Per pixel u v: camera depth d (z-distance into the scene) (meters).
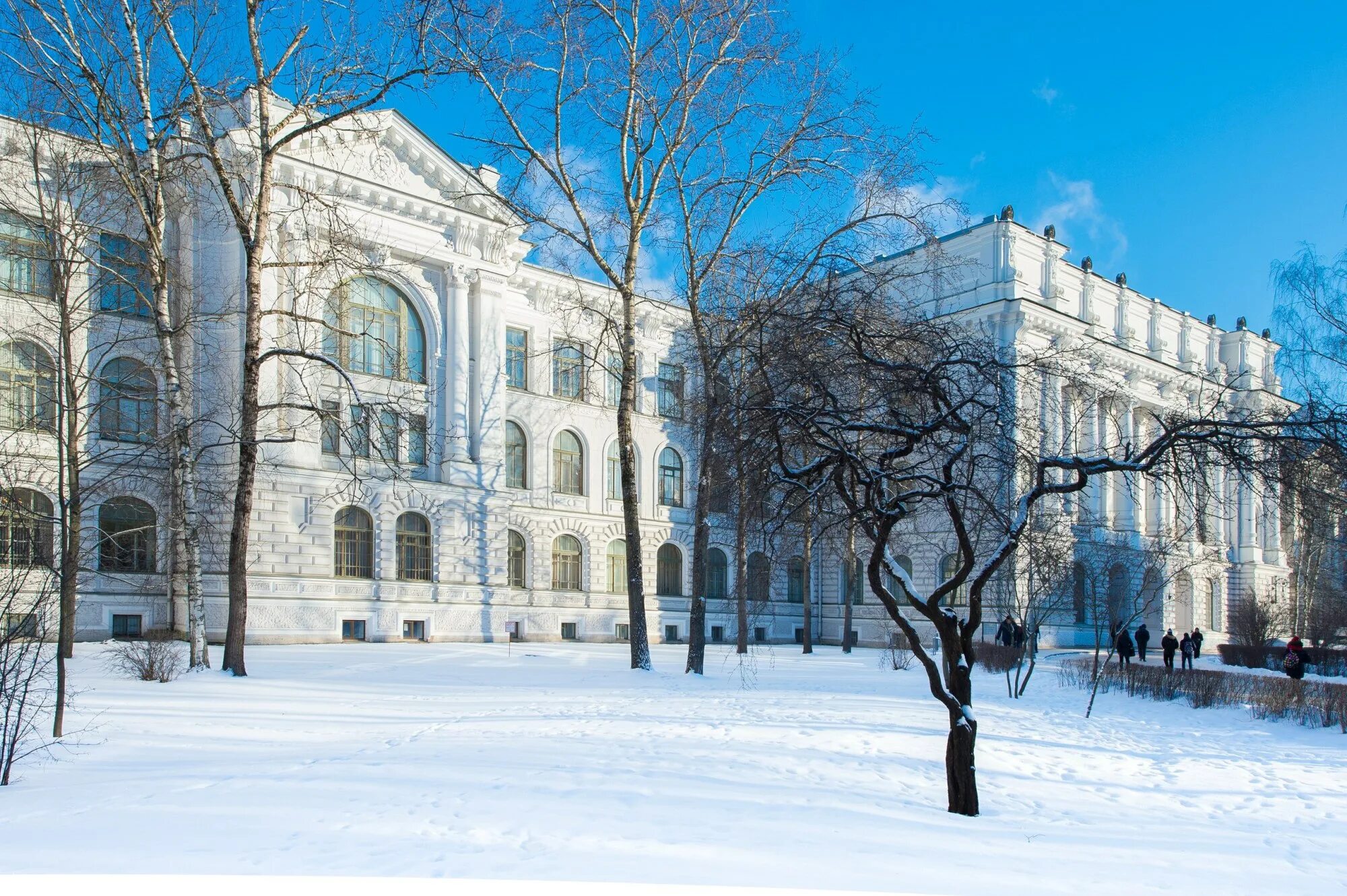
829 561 59.66
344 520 40.34
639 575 28.17
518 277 49.44
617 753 14.37
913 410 12.80
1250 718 24.02
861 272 19.58
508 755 13.88
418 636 41.97
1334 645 51.12
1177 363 64.69
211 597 36.16
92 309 35.50
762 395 13.22
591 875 7.95
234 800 10.73
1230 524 69.56
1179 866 9.48
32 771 12.76
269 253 36.66
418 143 42.00
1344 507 16.61
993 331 51.66
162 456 32.69
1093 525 32.84
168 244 37.00
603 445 53.38
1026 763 15.65
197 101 24.69
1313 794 14.37
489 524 44.47
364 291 41.25
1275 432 12.59
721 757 14.39
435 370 43.22
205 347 34.16
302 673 25.59
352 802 10.63
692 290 26.64
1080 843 10.24
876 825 10.34
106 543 35.62
